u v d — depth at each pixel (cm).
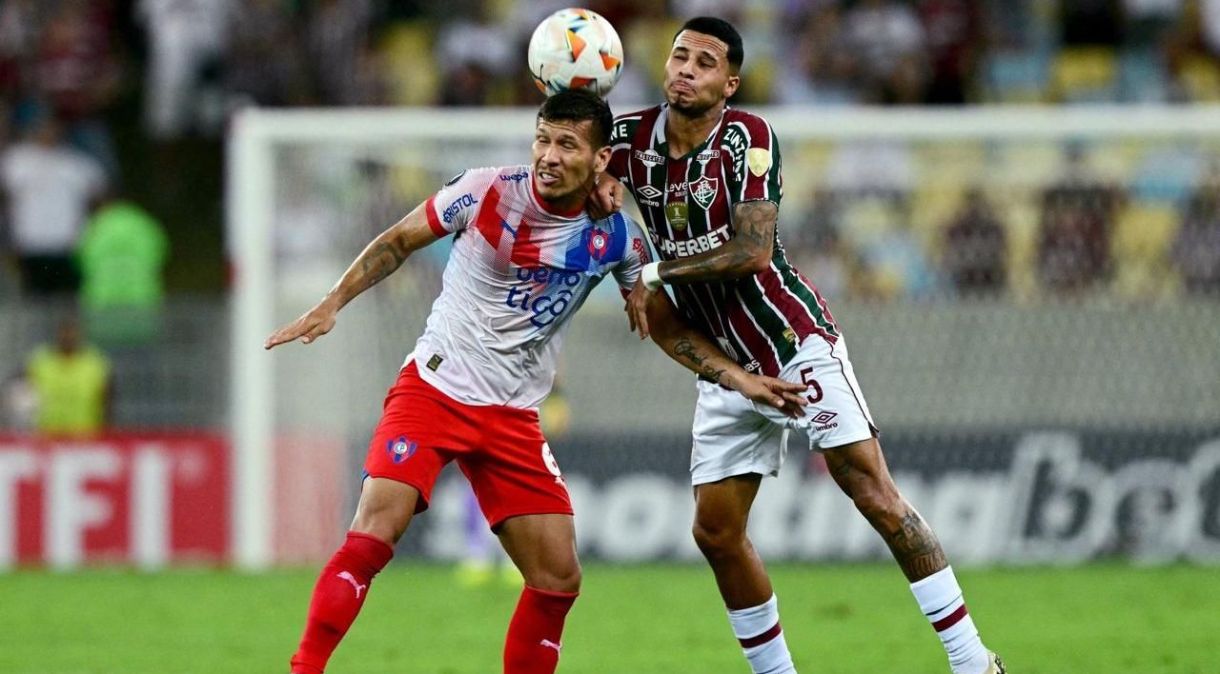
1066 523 4634
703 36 2202
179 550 4675
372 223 4669
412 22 6906
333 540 4619
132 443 4694
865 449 2267
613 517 4650
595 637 3272
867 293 4728
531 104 6381
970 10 6450
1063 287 4712
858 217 4722
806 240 4725
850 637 3244
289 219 4628
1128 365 4688
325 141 4628
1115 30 6556
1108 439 4659
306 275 4631
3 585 4147
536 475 2214
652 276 2197
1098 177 4709
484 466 2214
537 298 2192
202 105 7206
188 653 3070
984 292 4719
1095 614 3538
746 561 2369
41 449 4675
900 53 6281
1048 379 4694
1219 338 4681
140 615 3600
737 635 2408
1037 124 4597
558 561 2209
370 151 4672
